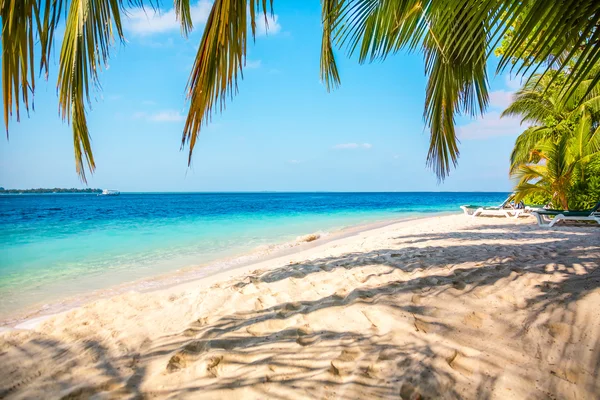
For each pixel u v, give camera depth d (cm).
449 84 475
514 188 1267
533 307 305
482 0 196
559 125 1417
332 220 1984
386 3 375
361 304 323
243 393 198
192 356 246
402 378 204
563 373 207
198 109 236
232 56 242
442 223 1179
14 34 168
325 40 527
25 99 174
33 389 211
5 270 711
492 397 187
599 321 268
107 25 208
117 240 1170
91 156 212
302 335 271
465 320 282
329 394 193
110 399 197
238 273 588
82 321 326
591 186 1159
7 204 4844
